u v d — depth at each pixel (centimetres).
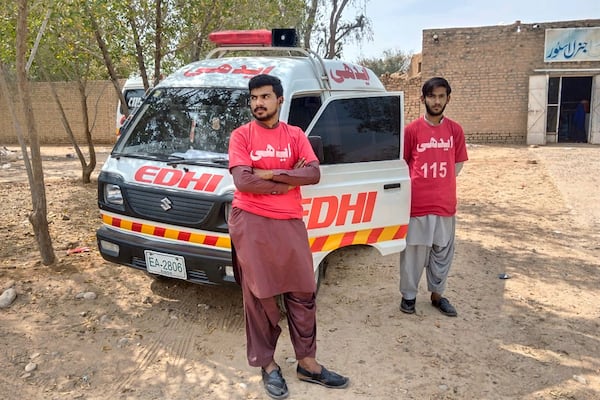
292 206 338
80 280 529
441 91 427
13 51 746
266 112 331
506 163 1398
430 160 440
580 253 661
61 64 886
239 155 332
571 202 928
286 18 1028
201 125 480
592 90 1864
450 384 371
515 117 1911
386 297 517
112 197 469
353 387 365
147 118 506
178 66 858
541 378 381
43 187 552
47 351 402
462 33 1908
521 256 649
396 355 408
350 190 451
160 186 441
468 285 552
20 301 480
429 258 472
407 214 486
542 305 505
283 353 407
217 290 517
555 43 1838
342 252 646
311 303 352
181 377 376
